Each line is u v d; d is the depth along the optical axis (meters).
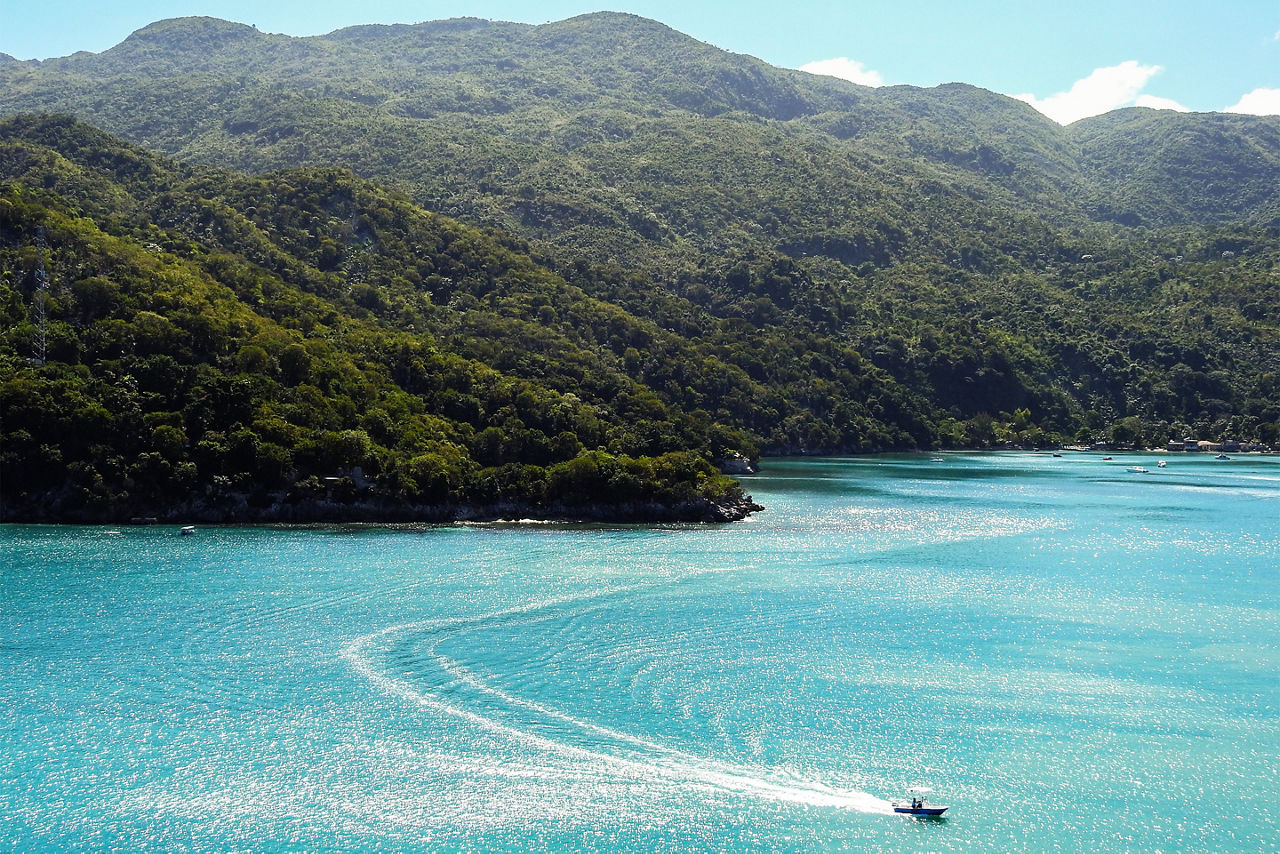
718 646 105.31
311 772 77.50
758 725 85.75
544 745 81.81
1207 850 68.38
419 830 70.25
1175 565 147.00
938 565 145.38
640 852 67.88
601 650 103.44
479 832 70.06
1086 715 88.12
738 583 131.75
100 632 106.88
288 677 94.94
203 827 70.38
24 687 92.12
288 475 177.00
